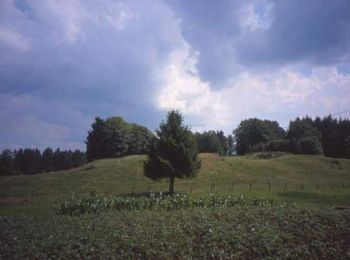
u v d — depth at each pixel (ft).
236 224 71.15
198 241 59.98
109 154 380.17
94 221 70.85
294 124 437.58
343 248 62.13
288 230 69.15
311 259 56.75
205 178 248.11
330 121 467.52
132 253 51.72
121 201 100.01
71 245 51.90
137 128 395.34
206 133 476.95
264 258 54.44
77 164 485.15
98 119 383.65
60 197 182.70
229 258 53.83
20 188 228.63
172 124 178.50
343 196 169.37
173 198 106.01
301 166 306.55
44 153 484.33
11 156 453.99
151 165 177.37
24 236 56.44
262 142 501.97
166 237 59.62
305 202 141.79
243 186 228.02
